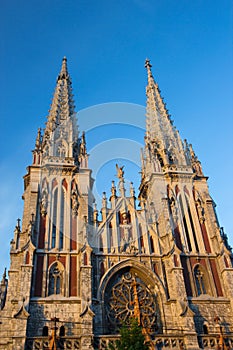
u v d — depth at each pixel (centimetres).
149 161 6184
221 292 4700
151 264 4797
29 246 4584
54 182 5491
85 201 5278
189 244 5175
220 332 4128
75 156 6041
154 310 4466
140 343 3328
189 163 6212
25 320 3972
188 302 4494
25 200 5366
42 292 4338
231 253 5031
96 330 4119
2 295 4706
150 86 8025
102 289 4466
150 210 5422
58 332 4044
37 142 6025
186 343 4009
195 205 5594
